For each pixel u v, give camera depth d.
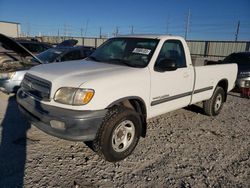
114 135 3.43
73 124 3.04
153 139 4.43
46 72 3.60
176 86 4.45
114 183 3.09
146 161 3.65
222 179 3.31
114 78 3.42
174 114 5.95
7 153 3.62
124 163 3.56
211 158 3.86
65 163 3.45
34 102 3.45
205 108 5.84
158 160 3.70
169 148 4.12
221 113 6.38
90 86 3.16
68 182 3.04
